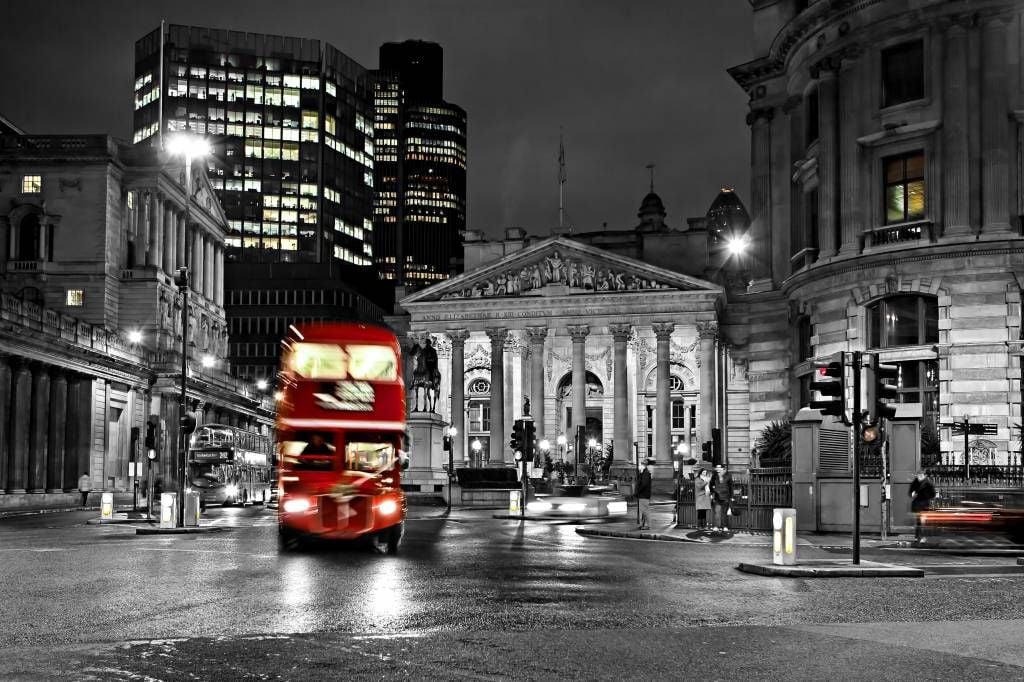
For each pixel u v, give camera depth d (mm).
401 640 14016
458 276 110938
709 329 104688
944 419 51031
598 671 12109
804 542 33312
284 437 29031
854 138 55125
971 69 51656
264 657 12820
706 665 12461
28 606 17266
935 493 33938
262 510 60250
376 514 28703
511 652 13227
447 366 124938
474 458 117625
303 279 165750
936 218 52000
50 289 100062
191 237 123312
